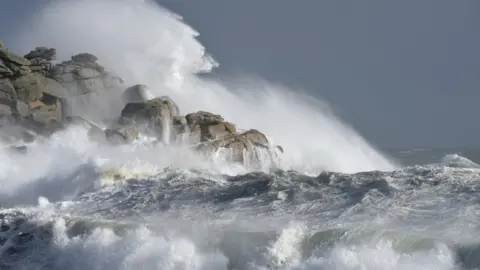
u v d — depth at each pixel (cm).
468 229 5078
